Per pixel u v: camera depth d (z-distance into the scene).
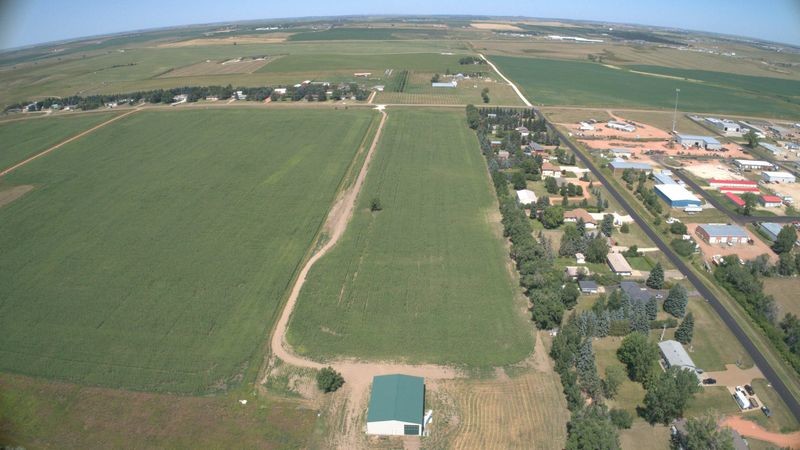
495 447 75.75
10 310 105.62
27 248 130.25
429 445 76.31
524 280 113.44
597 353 94.94
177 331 99.88
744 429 77.69
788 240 129.88
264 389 86.69
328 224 144.38
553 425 79.12
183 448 75.25
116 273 118.94
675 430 76.38
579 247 128.38
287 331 100.19
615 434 72.44
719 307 107.94
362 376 89.06
